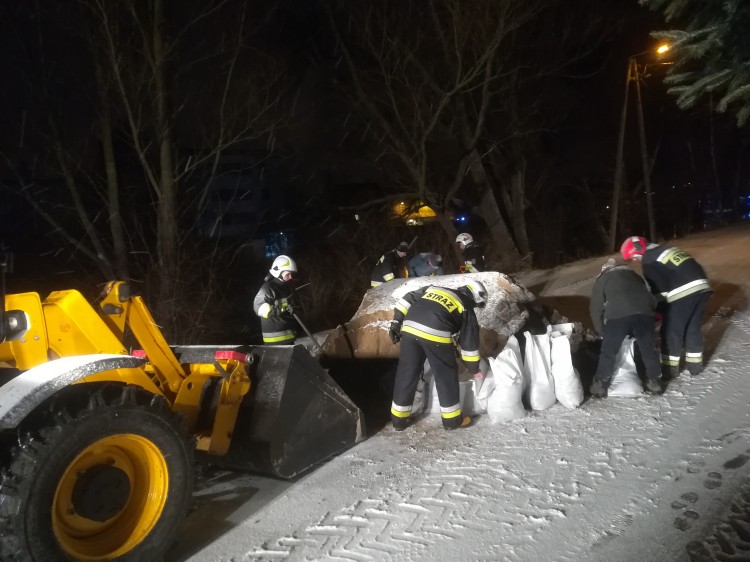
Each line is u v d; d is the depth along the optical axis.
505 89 20.19
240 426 4.79
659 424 4.82
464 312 5.38
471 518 3.85
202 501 4.61
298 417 4.83
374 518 4.04
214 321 13.59
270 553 3.80
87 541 3.63
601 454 4.44
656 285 5.84
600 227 29.53
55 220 12.92
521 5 17.69
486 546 3.52
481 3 17.44
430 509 4.04
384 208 20.81
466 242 10.08
